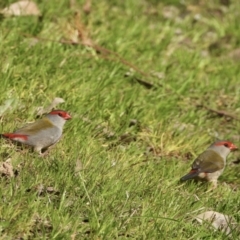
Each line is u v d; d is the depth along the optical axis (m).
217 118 15.04
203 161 11.63
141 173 11.27
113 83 14.30
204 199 11.03
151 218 9.91
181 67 16.70
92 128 12.35
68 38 15.73
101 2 18.73
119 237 9.39
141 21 18.28
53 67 13.94
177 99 15.01
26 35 14.97
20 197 9.48
